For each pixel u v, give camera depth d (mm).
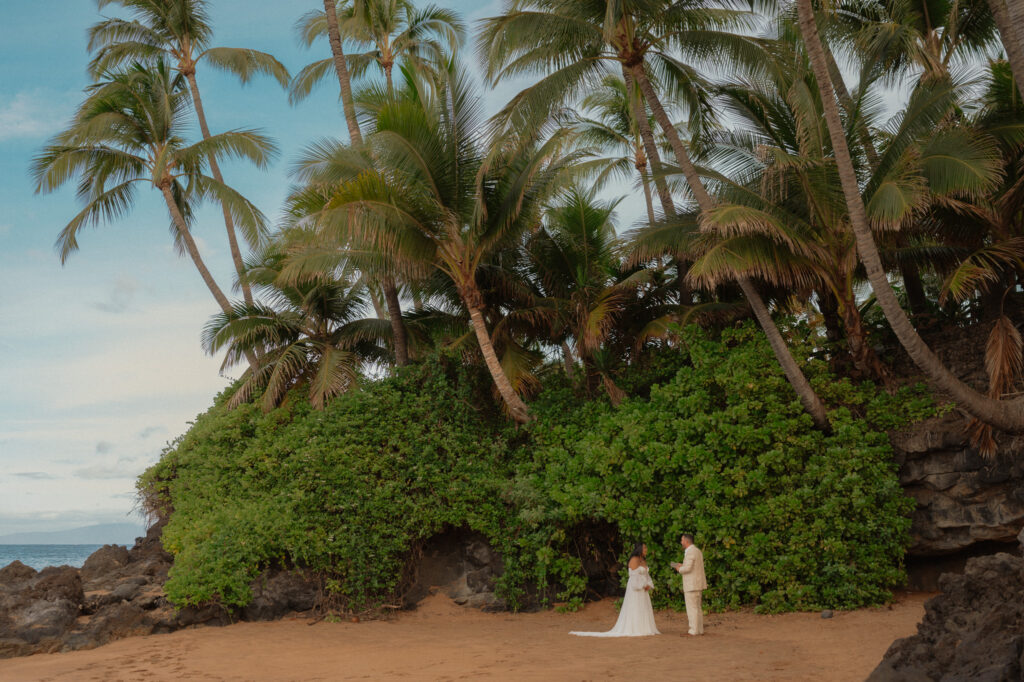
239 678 9766
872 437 14109
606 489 14898
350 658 11094
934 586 14469
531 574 15836
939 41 17906
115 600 14789
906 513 14242
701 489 14406
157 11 26094
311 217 14742
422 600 16219
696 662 9445
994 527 13367
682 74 17078
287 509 15617
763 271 13930
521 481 16016
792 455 14242
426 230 16469
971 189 12320
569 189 19219
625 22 15125
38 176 21781
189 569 14531
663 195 19766
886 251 16109
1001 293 15406
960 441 13797
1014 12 10891
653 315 19422
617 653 10461
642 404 16219
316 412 18094
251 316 20625
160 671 10367
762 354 15156
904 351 16094
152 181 22516
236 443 19328
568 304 18844
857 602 13188
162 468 22016
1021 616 6062
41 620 13047
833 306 16578
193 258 23062
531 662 10047
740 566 13820
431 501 16312
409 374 18594
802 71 15445
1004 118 14430
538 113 15656
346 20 27469
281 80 27953
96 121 22078
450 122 16688
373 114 18094
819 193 14242
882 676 6371
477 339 19484
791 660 9406
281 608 15070
